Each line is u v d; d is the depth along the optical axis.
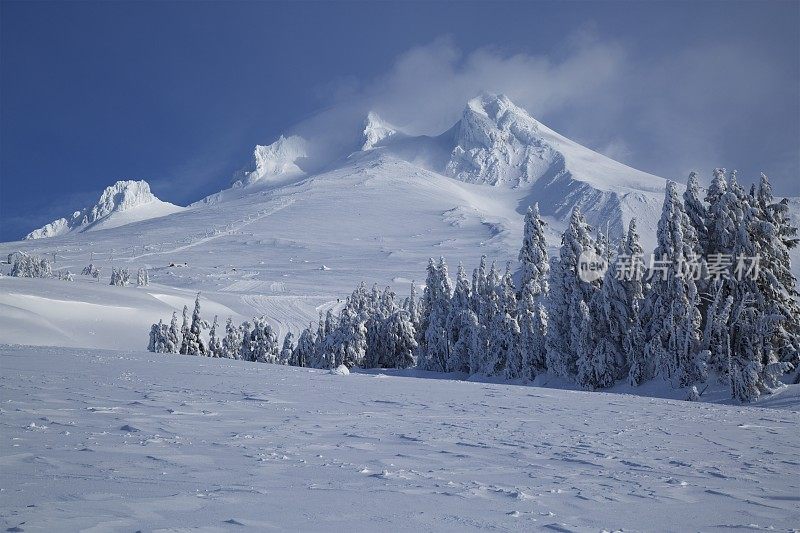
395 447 10.00
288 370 33.84
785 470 9.40
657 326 40.03
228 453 8.62
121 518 4.88
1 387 16.11
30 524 4.53
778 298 37.12
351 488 6.67
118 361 30.77
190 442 9.42
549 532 5.24
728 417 18.70
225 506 5.52
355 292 81.69
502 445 10.76
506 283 55.44
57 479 6.34
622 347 43.19
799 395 30.45
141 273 155.50
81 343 81.19
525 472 8.34
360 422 13.13
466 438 11.45
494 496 6.64
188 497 5.81
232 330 82.31
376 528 5.08
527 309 50.00
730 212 40.16
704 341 37.38
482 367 57.28
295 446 9.59
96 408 12.72
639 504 6.59
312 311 134.38
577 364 43.34
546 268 55.88
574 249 46.78
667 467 9.27
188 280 181.12
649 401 24.20
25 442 8.55
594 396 25.59
